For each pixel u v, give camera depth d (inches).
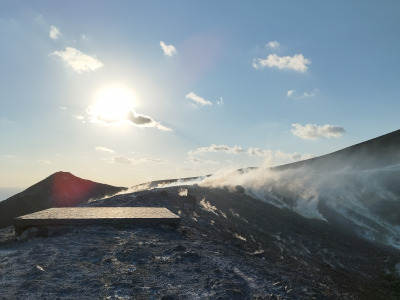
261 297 220.8
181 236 423.8
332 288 334.6
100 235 388.5
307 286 280.7
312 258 564.4
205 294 214.7
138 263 282.0
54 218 414.3
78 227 422.3
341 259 606.5
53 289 217.9
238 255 363.6
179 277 248.1
